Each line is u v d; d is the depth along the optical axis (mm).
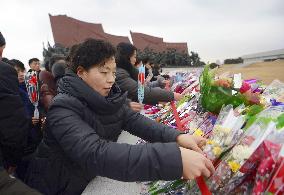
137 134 1596
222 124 1396
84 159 1099
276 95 1932
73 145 1151
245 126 1253
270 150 885
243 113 1459
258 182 893
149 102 3076
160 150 1027
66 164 1452
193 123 1948
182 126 2127
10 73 2152
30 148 2666
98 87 1382
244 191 992
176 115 2521
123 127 1617
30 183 1520
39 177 1490
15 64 3902
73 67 1403
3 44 2518
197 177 1027
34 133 2807
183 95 3178
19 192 1039
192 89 3168
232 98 1684
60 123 1234
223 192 1034
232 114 1405
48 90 3617
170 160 1005
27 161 2287
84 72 1373
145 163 1017
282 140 967
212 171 1057
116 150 1062
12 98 2127
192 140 1396
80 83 1352
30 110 3377
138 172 1023
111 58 1364
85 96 1341
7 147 2162
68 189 1487
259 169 893
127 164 1027
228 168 1047
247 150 1034
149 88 3062
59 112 1273
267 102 1720
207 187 1062
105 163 1053
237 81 1920
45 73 3992
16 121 2158
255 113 1397
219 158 1146
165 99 3080
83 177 1500
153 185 1508
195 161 1006
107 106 1388
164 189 1342
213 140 1302
